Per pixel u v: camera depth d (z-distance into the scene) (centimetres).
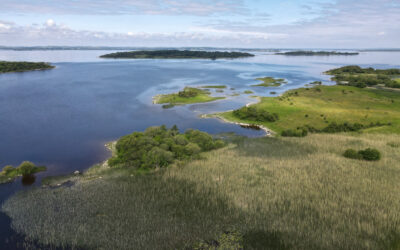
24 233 4466
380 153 8069
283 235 4609
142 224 4750
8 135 9588
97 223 4722
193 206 5316
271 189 5934
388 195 5694
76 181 6278
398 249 4247
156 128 8788
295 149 8588
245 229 4741
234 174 6638
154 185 6044
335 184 6191
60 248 4166
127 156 7175
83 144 8881
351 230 4694
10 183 6175
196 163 7262
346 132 10781
